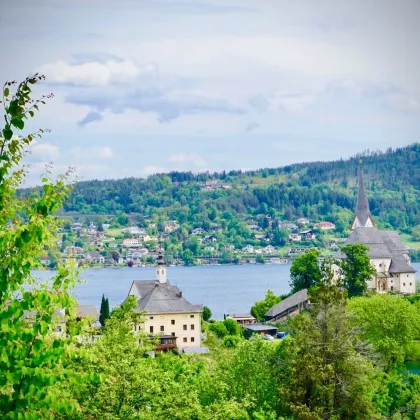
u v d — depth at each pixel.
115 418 58.59
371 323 164.00
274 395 102.31
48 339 34.75
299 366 104.25
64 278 35.62
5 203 36.16
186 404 62.50
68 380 35.56
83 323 36.47
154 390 62.22
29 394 33.25
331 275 122.19
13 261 33.88
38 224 34.22
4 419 32.69
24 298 33.84
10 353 33.19
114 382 60.41
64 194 36.66
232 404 65.38
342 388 105.56
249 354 105.00
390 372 149.12
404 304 171.25
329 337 109.94
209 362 129.25
